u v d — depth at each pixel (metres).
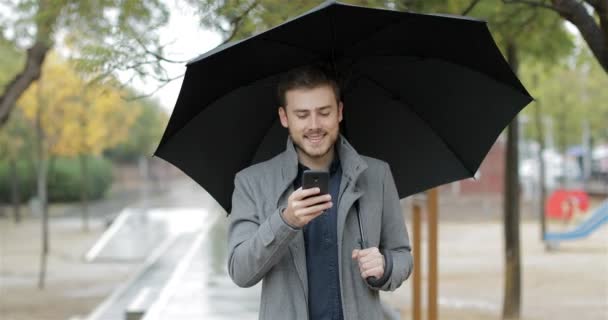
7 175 46.03
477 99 3.54
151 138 59.12
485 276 18.05
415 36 3.30
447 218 33.28
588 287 16.22
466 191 43.47
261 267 3.03
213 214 34.72
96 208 44.34
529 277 17.94
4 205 46.28
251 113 3.58
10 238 29.38
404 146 3.77
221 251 18.94
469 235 27.22
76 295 17.14
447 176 3.78
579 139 53.81
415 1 6.32
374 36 3.30
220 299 11.85
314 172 2.86
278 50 3.30
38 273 20.67
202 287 13.10
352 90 3.65
